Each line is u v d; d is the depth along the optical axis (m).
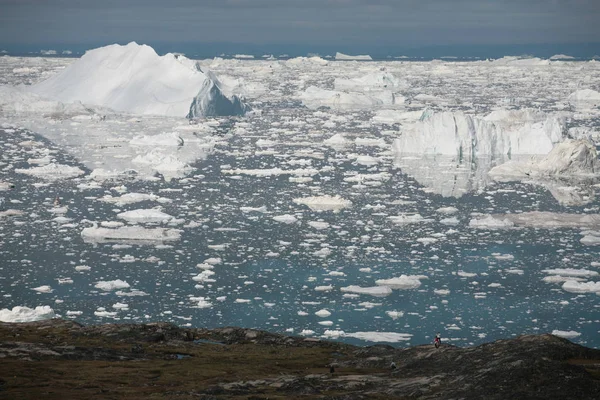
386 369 66.69
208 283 98.19
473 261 108.94
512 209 143.50
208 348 75.00
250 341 78.31
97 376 61.75
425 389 56.66
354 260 109.12
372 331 82.69
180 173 176.00
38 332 77.94
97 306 89.25
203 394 55.91
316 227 127.56
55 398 54.16
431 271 104.31
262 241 118.44
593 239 119.25
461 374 59.09
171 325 80.81
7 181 161.62
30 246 113.00
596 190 161.88
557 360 59.22
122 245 114.81
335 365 68.94
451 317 86.94
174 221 130.12
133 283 97.50
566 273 102.81
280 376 62.88
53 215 133.00
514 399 51.38
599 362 59.25
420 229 127.12
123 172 174.38
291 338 78.62
